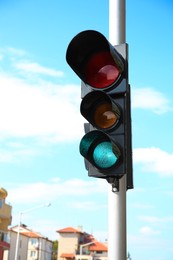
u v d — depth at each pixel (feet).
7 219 149.89
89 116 11.62
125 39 13.55
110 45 11.28
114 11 13.69
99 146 11.35
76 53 11.96
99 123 11.52
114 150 10.93
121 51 12.04
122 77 11.66
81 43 11.79
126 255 11.83
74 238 260.62
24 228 258.78
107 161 11.17
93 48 11.93
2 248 148.66
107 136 11.06
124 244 11.85
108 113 11.51
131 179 11.51
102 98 11.59
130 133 11.57
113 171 11.05
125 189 11.90
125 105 11.48
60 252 259.80
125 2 13.84
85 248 259.80
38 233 265.95
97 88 11.73
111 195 12.07
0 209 141.69
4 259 200.75
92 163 11.20
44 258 256.73
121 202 11.94
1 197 143.23
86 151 11.39
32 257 246.47
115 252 11.78
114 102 11.13
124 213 11.94
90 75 11.95
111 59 11.84
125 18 13.74
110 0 13.91
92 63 11.96
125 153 11.07
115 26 13.56
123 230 11.89
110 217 12.01
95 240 271.90
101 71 11.88
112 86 11.62
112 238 11.88
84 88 12.07
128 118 11.66
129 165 11.52
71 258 254.68
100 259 255.09
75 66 11.92
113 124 11.35
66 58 11.81
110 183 11.37
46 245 261.85
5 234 151.23
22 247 229.45
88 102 11.59
